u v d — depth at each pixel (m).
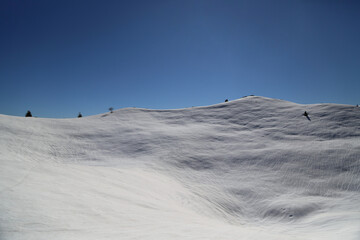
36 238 3.77
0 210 4.53
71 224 4.76
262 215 13.67
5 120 27.45
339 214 12.05
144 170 17.25
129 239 4.29
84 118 38.25
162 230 5.25
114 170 14.58
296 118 34.09
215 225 7.43
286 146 24.86
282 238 5.91
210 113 40.81
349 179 17.67
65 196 6.61
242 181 18.03
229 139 28.20
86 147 23.48
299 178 18.31
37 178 7.74
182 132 30.36
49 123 30.83
